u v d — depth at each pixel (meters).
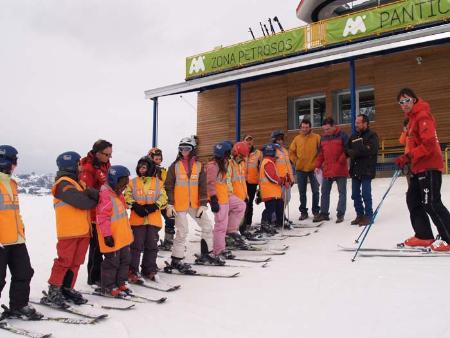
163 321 3.63
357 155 7.22
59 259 4.05
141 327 3.50
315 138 8.52
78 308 3.91
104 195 4.31
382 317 3.40
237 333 3.30
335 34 12.22
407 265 4.81
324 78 14.28
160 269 5.61
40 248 7.35
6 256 3.59
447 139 11.93
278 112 15.26
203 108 17.20
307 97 14.86
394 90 12.91
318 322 3.41
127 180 4.45
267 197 7.44
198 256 5.96
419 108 5.28
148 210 4.89
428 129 5.11
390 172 12.66
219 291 4.48
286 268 5.25
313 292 4.20
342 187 7.80
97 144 4.86
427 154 5.10
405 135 5.93
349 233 6.83
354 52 11.55
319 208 8.65
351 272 4.76
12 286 3.68
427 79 12.36
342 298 3.94
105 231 4.24
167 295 4.41
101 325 3.55
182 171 5.52
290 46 13.06
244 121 16.06
